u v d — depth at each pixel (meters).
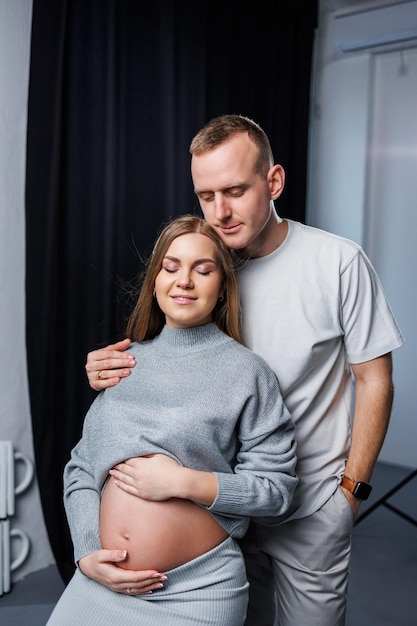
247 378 1.25
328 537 1.47
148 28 2.72
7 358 2.44
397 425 4.10
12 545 2.51
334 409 1.51
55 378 2.51
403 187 4.02
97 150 2.54
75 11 2.42
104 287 2.61
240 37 3.27
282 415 1.28
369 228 4.14
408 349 4.05
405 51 3.92
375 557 2.84
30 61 2.27
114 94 2.55
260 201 1.29
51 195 2.38
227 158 1.24
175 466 1.17
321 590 1.49
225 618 1.19
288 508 1.38
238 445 1.30
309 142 4.07
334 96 4.06
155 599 1.17
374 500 3.50
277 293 1.42
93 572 1.19
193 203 2.97
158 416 1.22
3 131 2.34
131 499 1.20
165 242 1.29
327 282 1.42
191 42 2.91
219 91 3.13
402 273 4.05
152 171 2.80
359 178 4.02
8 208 2.39
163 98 2.80
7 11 2.31
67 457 2.57
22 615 2.28
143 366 1.30
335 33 3.95
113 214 2.59
